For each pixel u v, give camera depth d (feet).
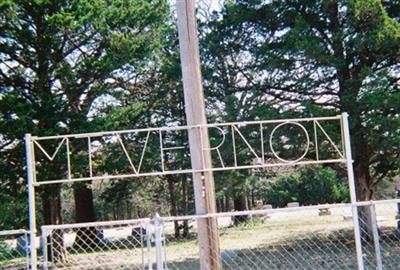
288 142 40.81
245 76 46.16
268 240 51.37
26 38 47.32
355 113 39.17
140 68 57.93
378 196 80.23
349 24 40.24
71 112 48.52
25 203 57.52
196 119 18.30
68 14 46.70
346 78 42.73
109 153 54.80
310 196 105.91
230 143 41.32
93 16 48.57
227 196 70.08
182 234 67.10
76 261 42.19
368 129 38.93
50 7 47.50
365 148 42.78
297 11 43.47
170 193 71.82
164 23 60.85
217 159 42.16
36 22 48.01
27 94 50.31
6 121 44.47
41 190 46.42
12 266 45.70
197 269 35.37
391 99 37.14
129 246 51.26
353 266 33.94
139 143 60.39
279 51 41.57
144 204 90.94
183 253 45.62
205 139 18.24
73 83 50.06
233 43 46.16
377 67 44.06
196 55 18.76
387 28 38.04
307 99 42.47
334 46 41.86
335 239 48.96
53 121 46.70
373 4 37.55
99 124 49.21
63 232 40.34
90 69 49.34
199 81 18.62
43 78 49.47
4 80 50.19
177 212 76.89
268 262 38.09
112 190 69.41
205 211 17.74
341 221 66.08
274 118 40.22
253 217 69.15
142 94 64.75
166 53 63.41
